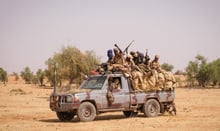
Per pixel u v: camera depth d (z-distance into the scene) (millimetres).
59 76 40094
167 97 19203
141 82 18391
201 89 65250
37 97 40500
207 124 15453
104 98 17266
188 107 25094
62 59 39750
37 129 14711
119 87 17859
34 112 22891
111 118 18797
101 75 17891
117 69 18250
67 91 17500
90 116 16969
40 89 65688
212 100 33188
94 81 17938
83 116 16812
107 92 17359
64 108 16641
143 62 19500
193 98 36750
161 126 15016
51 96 17484
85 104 16875
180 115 19406
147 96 18531
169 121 16719
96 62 40250
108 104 17375
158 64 19578
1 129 14828
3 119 18953
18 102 32312
